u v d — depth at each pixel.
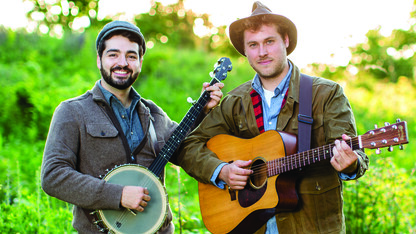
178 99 9.80
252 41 2.80
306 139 2.64
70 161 2.52
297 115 2.74
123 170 2.57
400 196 4.14
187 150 3.04
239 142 2.92
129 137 2.71
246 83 3.05
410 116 10.91
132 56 2.71
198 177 3.00
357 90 12.31
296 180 2.67
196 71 12.05
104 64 2.68
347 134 2.53
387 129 2.20
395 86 13.48
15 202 4.26
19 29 12.16
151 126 2.83
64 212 3.90
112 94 2.72
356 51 14.53
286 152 2.63
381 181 4.09
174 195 5.03
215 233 2.94
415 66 15.91
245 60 12.83
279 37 2.80
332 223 2.61
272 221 2.75
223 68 3.15
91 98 2.70
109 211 2.52
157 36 18.11
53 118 2.62
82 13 16.66
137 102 2.81
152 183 2.63
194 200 4.82
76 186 2.43
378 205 4.07
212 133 3.08
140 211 2.57
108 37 2.68
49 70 10.74
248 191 2.79
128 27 2.71
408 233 4.04
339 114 2.61
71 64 11.12
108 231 2.52
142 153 2.72
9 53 11.09
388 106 11.48
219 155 3.00
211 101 3.04
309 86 2.76
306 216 2.63
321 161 2.65
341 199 2.68
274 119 2.83
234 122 3.02
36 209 3.98
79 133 2.59
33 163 6.18
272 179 2.68
